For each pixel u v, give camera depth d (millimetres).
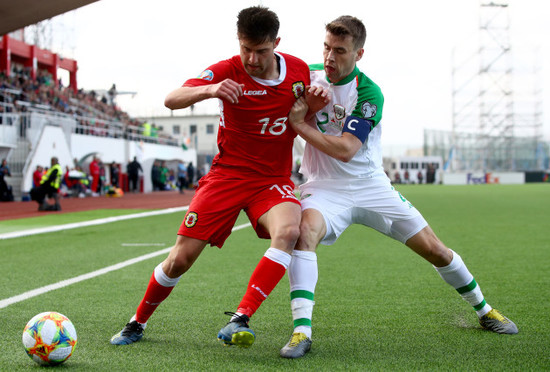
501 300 3969
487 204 16391
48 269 5324
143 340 2996
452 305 3834
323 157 3217
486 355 2701
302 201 3170
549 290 4320
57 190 13883
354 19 2951
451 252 3168
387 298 4070
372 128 3076
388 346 2873
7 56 29484
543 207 14906
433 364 2559
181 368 2506
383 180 3264
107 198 21625
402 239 3203
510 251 6613
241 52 2764
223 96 2629
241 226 9914
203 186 3068
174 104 2789
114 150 27031
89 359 2646
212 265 5621
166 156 33594
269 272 2717
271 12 2689
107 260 5906
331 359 2648
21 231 8945
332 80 3102
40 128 20891
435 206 15484
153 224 10367
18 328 3197
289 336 3086
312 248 2906
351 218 3221
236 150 3055
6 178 19500
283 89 2939
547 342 2926
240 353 2758
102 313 3588
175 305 3838
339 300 4008
